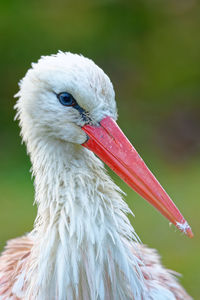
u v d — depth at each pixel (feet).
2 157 48.29
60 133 18.97
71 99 18.67
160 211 18.15
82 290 18.10
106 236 18.04
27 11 65.87
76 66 18.54
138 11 67.56
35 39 60.49
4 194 43.50
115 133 18.74
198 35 65.41
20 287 19.27
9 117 52.80
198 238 39.32
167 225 40.34
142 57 61.57
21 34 61.05
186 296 22.47
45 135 19.25
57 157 18.99
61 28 62.80
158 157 49.29
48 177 18.90
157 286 20.06
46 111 18.95
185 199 43.19
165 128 52.85
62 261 17.83
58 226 18.12
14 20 63.57
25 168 47.06
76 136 18.88
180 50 63.41
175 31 65.82
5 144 49.88
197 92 57.77
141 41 63.82
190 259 36.94
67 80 18.42
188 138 51.90
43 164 19.20
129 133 51.67
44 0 68.69
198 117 54.24
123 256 18.15
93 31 63.16
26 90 19.35
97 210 18.12
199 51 63.31
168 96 57.16
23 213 41.37
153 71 60.39
